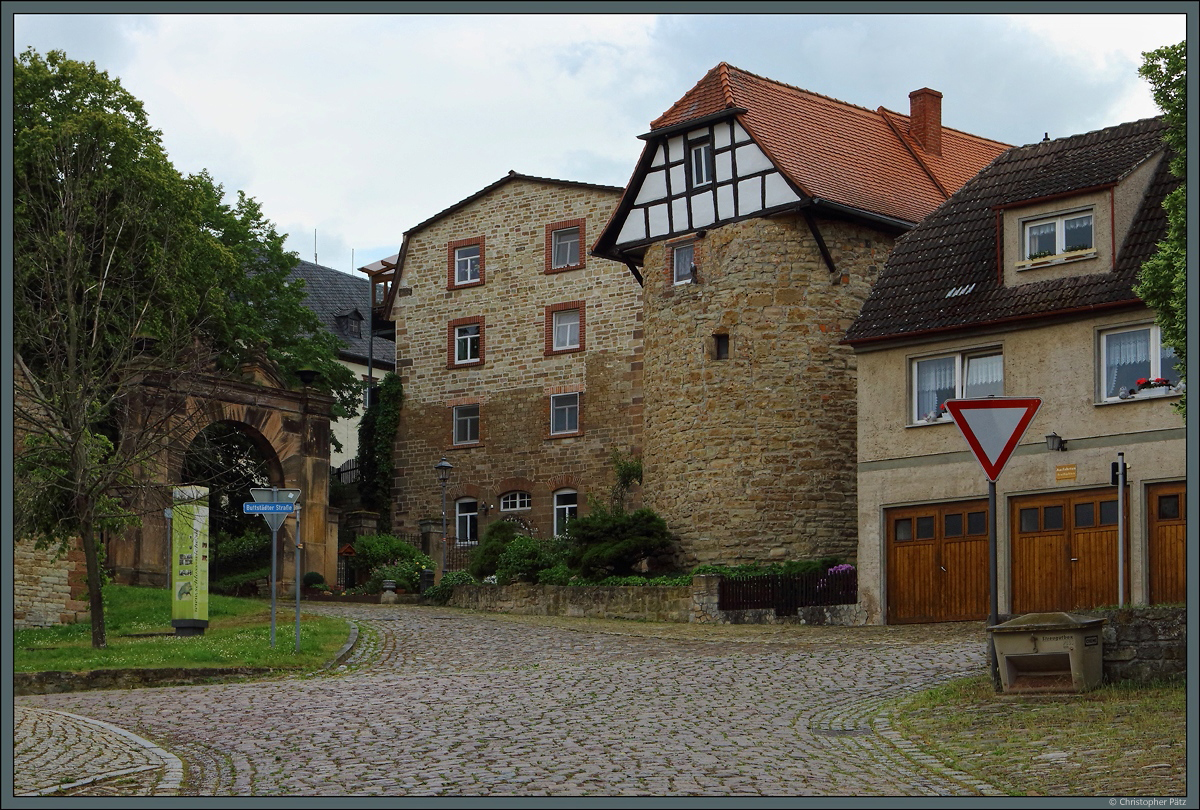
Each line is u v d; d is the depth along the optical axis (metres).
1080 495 26.25
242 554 42.97
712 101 34.59
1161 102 19.09
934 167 38.19
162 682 21.11
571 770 12.69
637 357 42.59
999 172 30.45
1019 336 27.16
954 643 22.78
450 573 36.78
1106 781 11.85
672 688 18.64
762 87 35.41
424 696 18.12
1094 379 26.22
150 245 35.59
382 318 47.62
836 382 33.44
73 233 28.78
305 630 26.22
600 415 43.03
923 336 28.22
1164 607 16.36
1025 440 26.86
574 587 31.84
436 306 46.50
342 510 45.25
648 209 35.75
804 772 12.62
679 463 34.38
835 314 33.56
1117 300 25.89
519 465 44.28
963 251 29.38
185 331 32.69
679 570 33.94
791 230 33.56
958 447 27.70
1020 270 27.75
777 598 29.11
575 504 43.34
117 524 28.28
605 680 19.62
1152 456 25.38
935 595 27.75
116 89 37.44
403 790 11.85
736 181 34.09
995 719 14.98
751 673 20.06
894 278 29.86
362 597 37.31
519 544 34.88
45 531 26.88
